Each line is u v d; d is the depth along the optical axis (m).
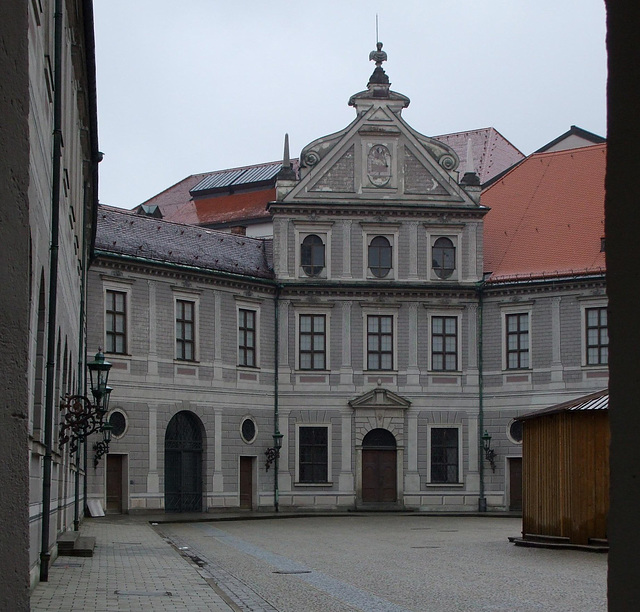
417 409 65.31
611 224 4.91
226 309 62.53
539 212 68.31
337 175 66.25
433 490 64.81
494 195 71.50
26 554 6.32
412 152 66.69
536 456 37.31
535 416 36.97
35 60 15.84
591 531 34.88
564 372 63.00
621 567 4.75
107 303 57.03
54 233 21.91
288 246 65.25
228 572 27.64
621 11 4.88
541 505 36.91
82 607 18.69
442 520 57.12
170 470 59.78
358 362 65.38
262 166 96.56
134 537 40.41
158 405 58.75
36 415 20.28
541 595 22.61
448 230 66.19
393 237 66.06
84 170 42.78
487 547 37.03
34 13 15.07
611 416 4.85
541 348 63.78
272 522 54.81
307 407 64.69
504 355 64.81
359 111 66.81
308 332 65.19
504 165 88.81
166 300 59.69
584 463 34.97
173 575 25.61
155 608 18.94
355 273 65.69
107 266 57.03
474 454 65.06
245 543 39.22
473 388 65.44
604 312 62.38
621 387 4.82
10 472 6.30
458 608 20.36
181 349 60.28
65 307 29.64
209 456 60.97
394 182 66.38
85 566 27.28
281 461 64.06
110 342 57.03
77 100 33.72
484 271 66.31
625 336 4.83
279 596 22.22
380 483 64.94
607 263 4.93
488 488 64.62
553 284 63.38
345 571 28.28
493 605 20.84
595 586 24.42
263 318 64.38
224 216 91.44
